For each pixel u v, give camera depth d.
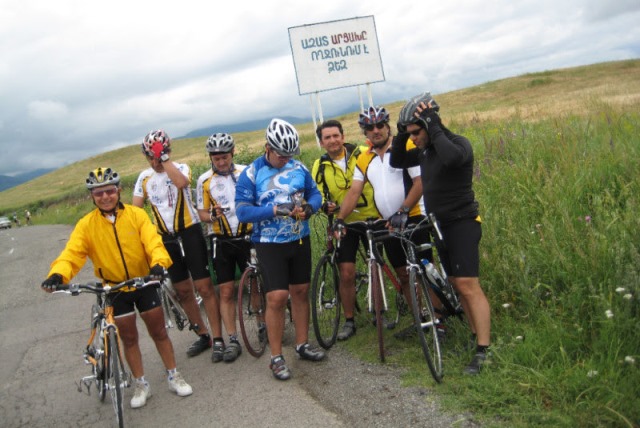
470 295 4.45
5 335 7.86
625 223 5.05
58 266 4.27
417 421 3.80
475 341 4.68
